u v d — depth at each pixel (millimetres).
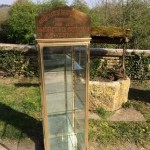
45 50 1692
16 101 2928
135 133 2359
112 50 3568
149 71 3742
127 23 6070
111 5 6406
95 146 2164
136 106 2904
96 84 2658
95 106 2727
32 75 3824
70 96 1902
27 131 2330
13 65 3779
